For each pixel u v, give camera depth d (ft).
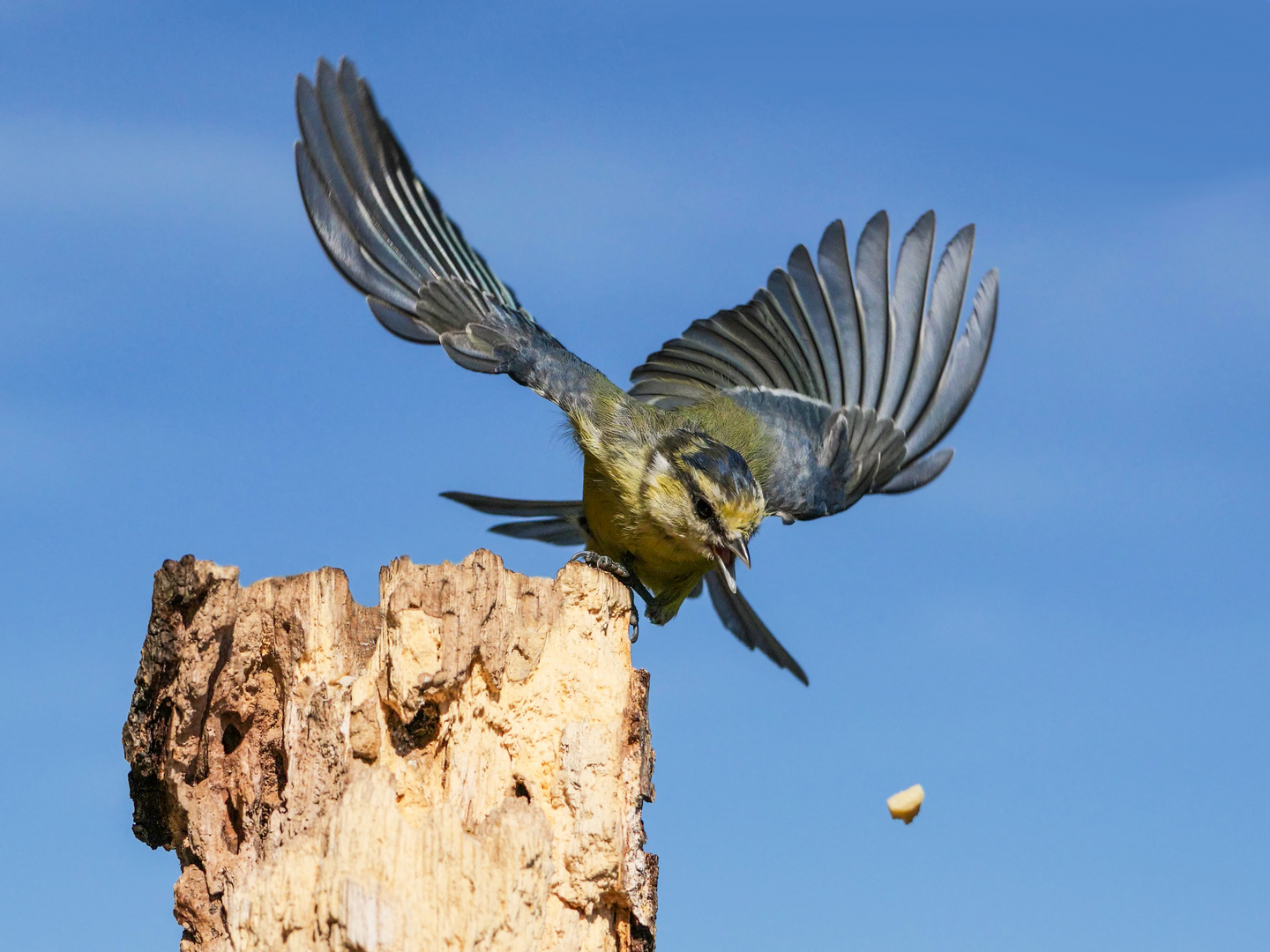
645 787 32.32
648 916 31.76
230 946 28.58
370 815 27.86
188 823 30.78
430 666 28.81
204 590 30.35
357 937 26.89
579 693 30.81
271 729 30.78
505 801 29.27
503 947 27.58
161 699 31.12
